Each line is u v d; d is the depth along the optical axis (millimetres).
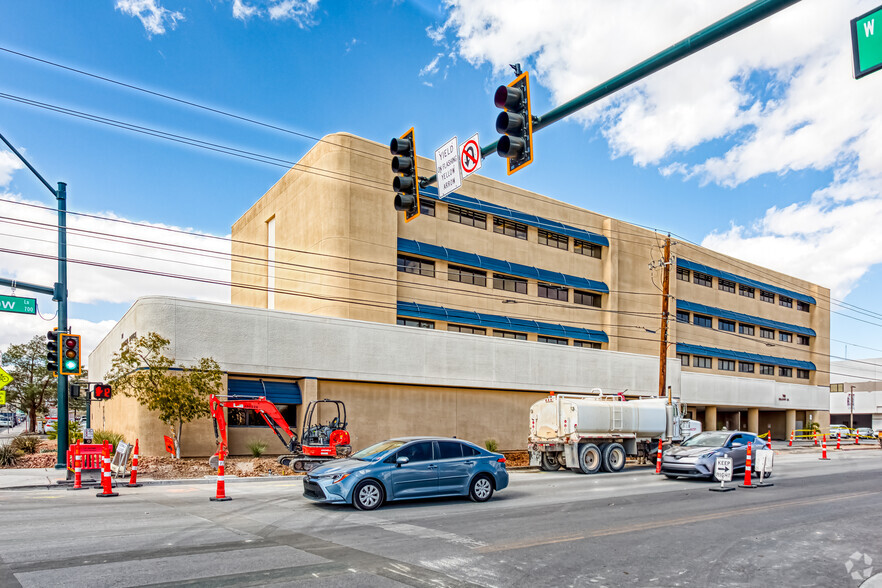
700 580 7480
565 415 22594
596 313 42750
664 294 30547
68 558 7898
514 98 7879
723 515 12289
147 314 22703
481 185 37219
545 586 7078
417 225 34094
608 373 38469
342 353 27156
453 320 34375
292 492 15242
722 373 52094
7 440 33875
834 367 85750
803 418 60531
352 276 30500
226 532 9727
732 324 54219
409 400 29516
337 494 12172
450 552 8602
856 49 5262
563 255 41281
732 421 54781
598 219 44031
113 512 11617
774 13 5535
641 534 10156
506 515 11898
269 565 7684
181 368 22422
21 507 12250
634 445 23812
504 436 32969
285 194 36281
